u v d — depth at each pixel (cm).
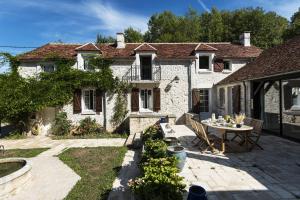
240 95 1573
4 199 654
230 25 3931
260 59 1619
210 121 1069
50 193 689
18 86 1803
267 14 3694
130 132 1692
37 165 972
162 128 1284
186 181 644
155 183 498
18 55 1933
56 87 1827
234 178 661
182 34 4266
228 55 1936
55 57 1872
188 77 1906
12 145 1459
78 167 928
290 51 1259
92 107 1938
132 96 1881
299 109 1079
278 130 1249
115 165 938
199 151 946
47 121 1870
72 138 1664
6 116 1786
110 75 1864
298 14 3794
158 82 1855
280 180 640
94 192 678
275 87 1273
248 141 948
